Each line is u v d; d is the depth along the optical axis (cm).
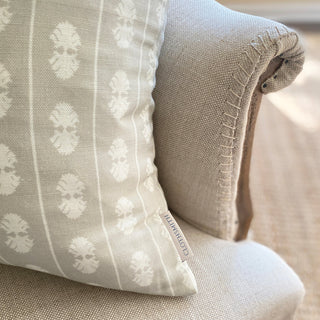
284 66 42
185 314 39
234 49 38
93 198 34
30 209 32
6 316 37
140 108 38
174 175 47
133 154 37
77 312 38
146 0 35
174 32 44
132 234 37
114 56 33
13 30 29
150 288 39
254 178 110
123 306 39
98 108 32
